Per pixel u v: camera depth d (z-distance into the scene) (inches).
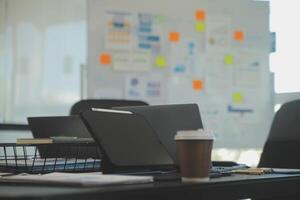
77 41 150.0
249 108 173.2
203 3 167.6
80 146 59.2
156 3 160.6
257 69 175.3
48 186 43.1
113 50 153.9
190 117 62.8
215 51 169.0
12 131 140.9
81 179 43.9
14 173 57.0
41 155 61.7
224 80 170.2
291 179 56.2
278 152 93.4
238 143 170.7
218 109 168.6
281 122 95.3
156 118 61.2
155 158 58.5
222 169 59.9
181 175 48.8
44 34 147.0
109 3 153.5
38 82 146.3
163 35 161.2
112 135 55.6
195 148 46.7
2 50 143.3
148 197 42.4
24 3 145.8
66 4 149.1
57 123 73.5
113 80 153.6
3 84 143.3
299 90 172.1
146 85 158.1
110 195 39.8
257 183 52.6
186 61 164.4
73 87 149.3
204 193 47.0
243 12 174.1
